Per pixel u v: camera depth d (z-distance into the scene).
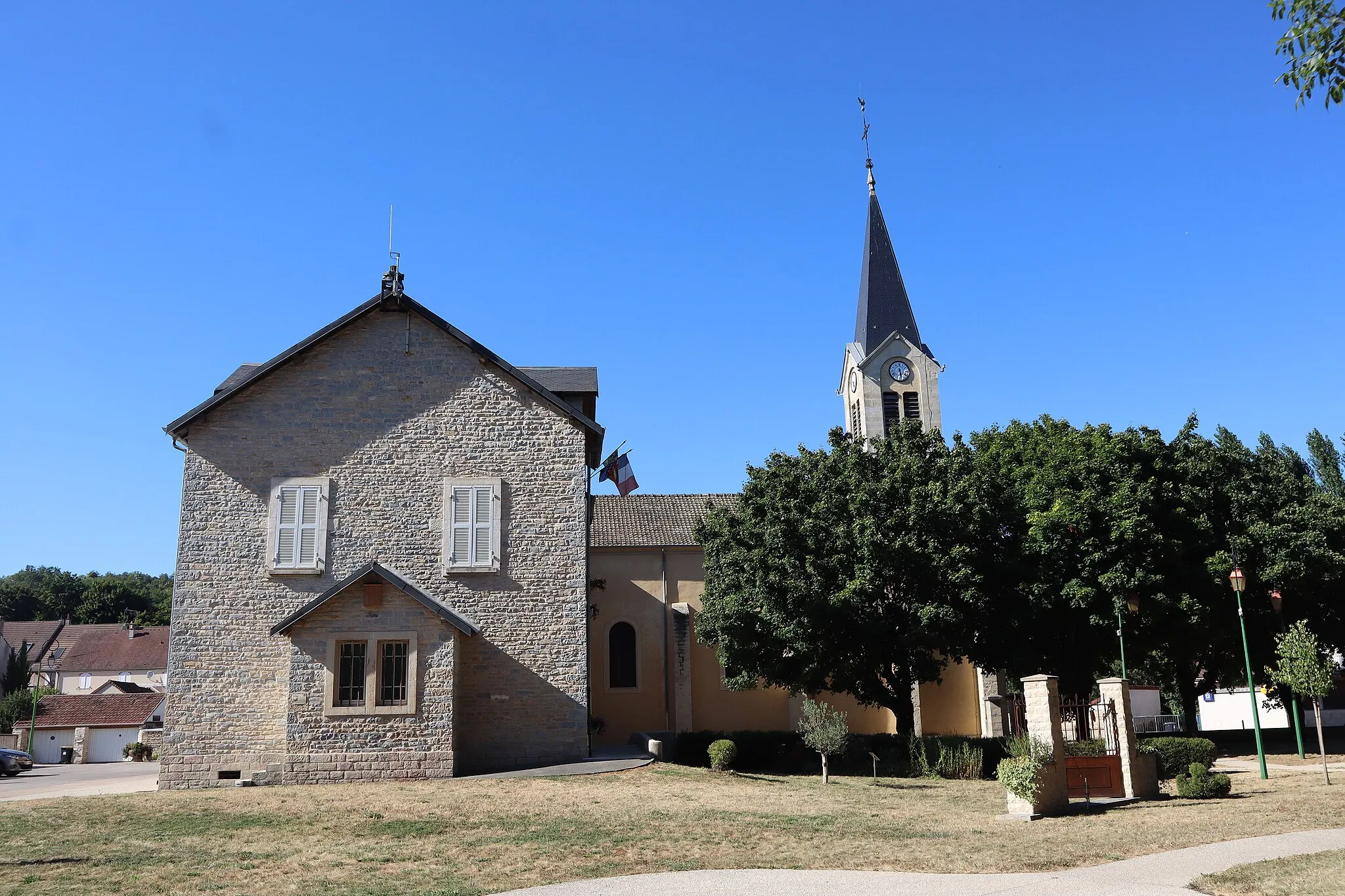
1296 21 9.88
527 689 23.73
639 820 15.98
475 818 16.16
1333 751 31.89
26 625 82.06
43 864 12.94
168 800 18.84
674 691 35.09
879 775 26.84
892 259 49.56
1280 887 10.19
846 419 51.31
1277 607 28.92
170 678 23.20
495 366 25.22
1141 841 13.74
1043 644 30.09
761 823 15.77
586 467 25.61
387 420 24.84
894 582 28.22
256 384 24.84
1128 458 30.11
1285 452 47.03
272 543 23.98
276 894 11.09
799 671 28.67
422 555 24.19
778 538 28.17
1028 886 10.79
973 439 35.84
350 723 21.69
